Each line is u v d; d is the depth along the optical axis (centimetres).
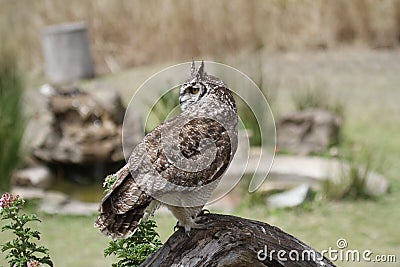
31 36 2475
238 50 2302
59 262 1083
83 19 2502
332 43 2362
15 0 2611
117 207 529
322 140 1534
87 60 2312
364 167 1377
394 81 2011
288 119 1555
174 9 2420
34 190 1391
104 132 1493
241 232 582
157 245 659
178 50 2377
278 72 2086
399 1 2389
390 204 1274
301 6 2427
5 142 1405
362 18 2402
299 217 1233
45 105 1516
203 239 581
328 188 1304
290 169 1366
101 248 1134
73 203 1331
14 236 1164
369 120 1742
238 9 2400
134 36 2447
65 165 1485
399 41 2358
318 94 1731
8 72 1559
